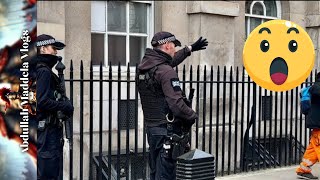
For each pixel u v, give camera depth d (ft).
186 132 15.29
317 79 21.22
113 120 24.34
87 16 23.56
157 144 15.47
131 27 26.20
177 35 26.66
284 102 29.58
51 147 14.80
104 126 24.03
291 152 25.79
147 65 15.31
